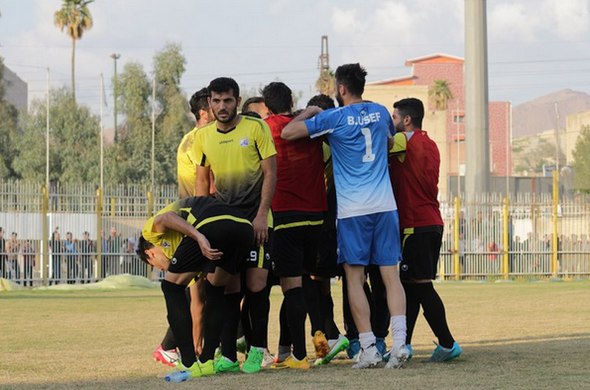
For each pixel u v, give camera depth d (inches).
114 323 1061.1
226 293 602.5
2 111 5442.9
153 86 5054.1
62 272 2229.3
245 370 599.5
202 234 563.8
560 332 869.8
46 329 978.1
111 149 5231.3
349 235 610.9
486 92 2994.6
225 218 569.9
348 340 685.3
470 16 2987.2
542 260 2630.4
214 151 608.1
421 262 630.5
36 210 2215.8
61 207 2244.1
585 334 844.0
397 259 617.9
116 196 2299.5
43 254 2212.1
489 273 2598.4
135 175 5246.1
